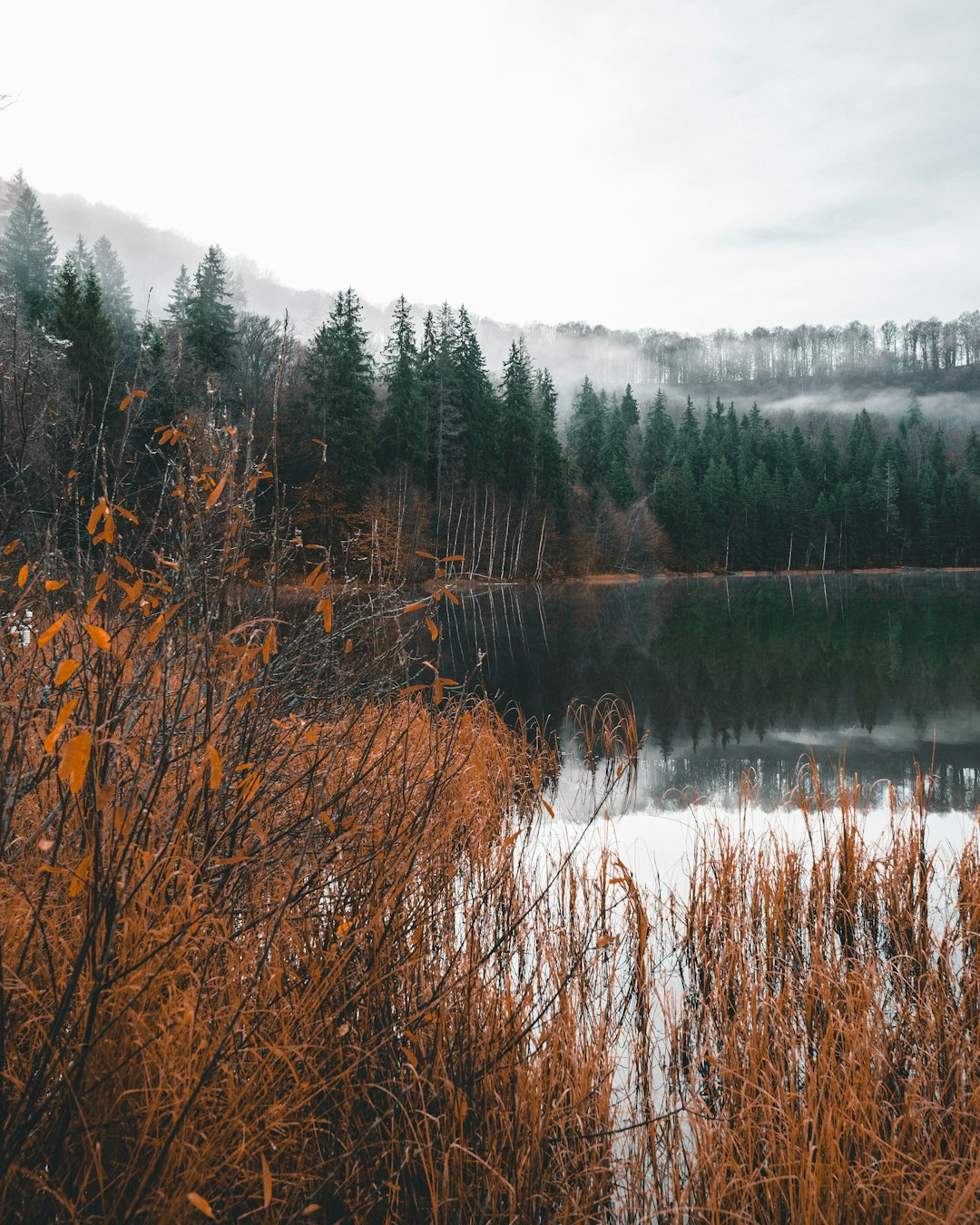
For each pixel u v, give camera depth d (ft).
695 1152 6.20
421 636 62.28
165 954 4.69
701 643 58.70
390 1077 6.10
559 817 16.69
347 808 8.10
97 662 4.86
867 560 262.88
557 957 8.80
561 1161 6.05
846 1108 6.13
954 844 15.37
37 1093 3.85
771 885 11.76
